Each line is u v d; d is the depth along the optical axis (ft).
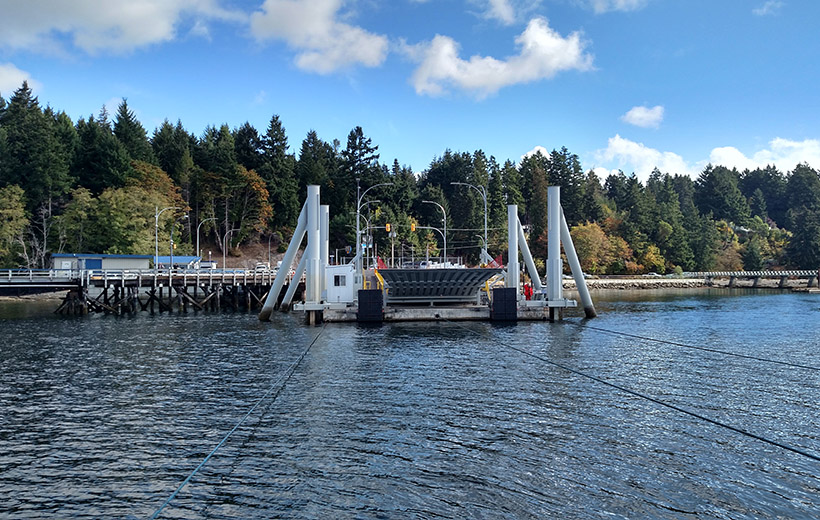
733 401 51.37
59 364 75.36
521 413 47.11
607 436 40.70
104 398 55.31
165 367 72.28
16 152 305.12
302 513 29.09
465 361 73.41
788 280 388.37
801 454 36.88
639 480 32.50
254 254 385.50
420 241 381.81
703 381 60.54
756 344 91.35
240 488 32.45
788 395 53.93
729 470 33.99
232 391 57.62
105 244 287.28
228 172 363.97
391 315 122.11
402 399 52.54
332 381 61.62
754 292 322.14
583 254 396.98
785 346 89.04
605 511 28.63
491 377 62.75
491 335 101.04
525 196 487.61
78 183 331.36
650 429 42.42
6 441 41.86
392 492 31.30
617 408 48.70
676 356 78.02
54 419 47.80
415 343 90.89
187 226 357.41
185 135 401.49
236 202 374.84
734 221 547.08
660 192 556.10
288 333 107.65
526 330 108.58
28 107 347.77
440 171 505.25
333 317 121.80
